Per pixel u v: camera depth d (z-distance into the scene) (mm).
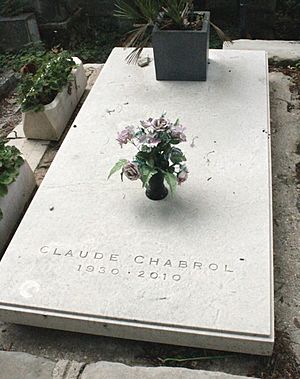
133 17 3682
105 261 2275
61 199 2645
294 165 3109
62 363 1957
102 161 2889
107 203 2588
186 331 1995
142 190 2646
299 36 5422
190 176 2715
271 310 2033
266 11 5203
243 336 1963
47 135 3467
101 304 2102
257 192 2584
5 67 4809
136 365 2102
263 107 3270
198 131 3080
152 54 4016
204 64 3516
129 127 2408
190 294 2105
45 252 2348
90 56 5281
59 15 5273
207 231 2381
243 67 3748
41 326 2178
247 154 2863
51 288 2184
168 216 2475
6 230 2691
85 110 3379
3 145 2936
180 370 1836
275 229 2676
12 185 2766
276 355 2088
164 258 2266
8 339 2248
